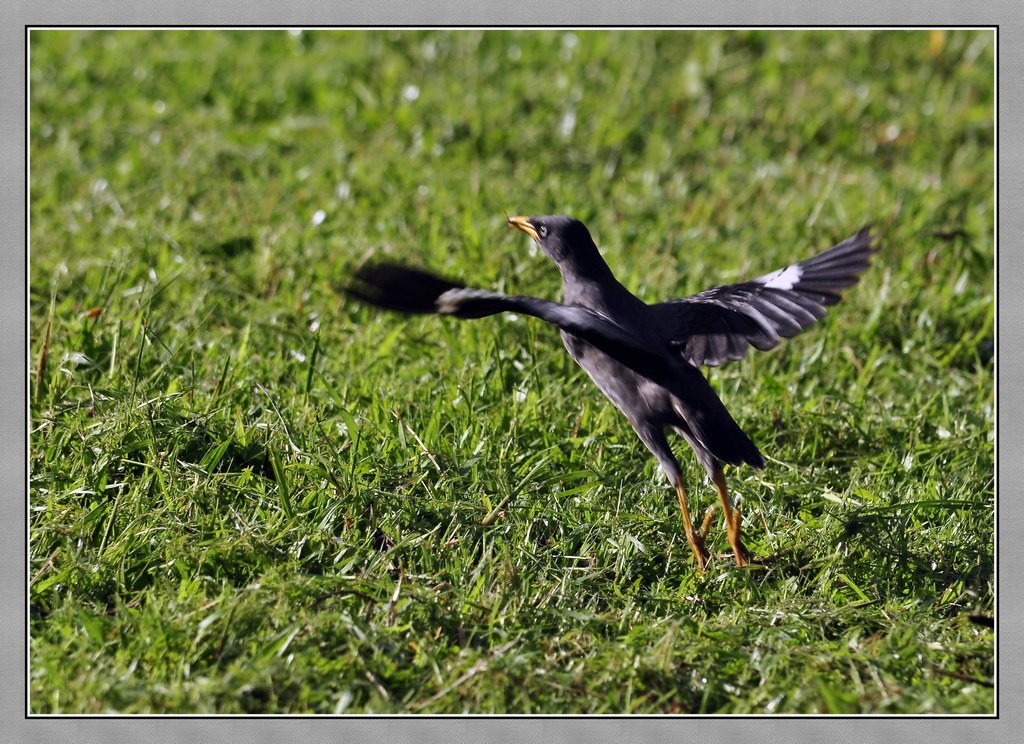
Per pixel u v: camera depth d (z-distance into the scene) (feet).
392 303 27.48
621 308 33.37
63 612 27.37
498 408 36.40
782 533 32.22
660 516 32.73
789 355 41.57
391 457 33.86
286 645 26.08
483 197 51.88
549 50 67.82
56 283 42.96
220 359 39.06
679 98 62.90
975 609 30.14
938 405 39.40
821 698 25.96
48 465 32.22
